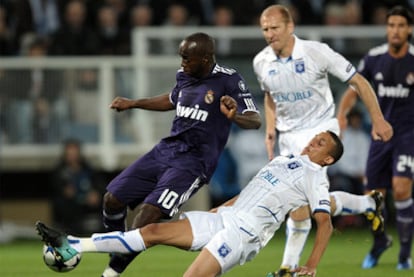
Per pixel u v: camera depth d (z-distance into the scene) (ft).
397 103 132.57
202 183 106.93
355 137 201.98
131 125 208.54
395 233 192.95
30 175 211.41
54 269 97.25
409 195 132.87
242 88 106.11
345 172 202.08
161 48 210.18
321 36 211.61
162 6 223.92
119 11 219.41
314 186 100.27
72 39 212.84
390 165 135.13
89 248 97.40
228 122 107.24
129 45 215.72
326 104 117.70
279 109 118.93
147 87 208.33
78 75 207.51
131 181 106.93
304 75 116.06
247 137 204.03
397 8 130.72
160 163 106.52
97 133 207.92
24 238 204.23
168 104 110.93
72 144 195.72
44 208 213.25
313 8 225.56
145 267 140.05
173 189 104.83
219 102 105.91
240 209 100.22
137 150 207.51
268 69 117.70
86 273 132.16
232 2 222.89
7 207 212.64
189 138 106.22
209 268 96.43
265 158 204.23
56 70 207.10
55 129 207.51
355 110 201.98
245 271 132.67
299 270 96.99
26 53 215.51
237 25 220.23
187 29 211.20
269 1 223.71
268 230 100.78
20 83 206.39
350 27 215.92
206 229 99.40
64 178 194.90
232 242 97.40
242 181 204.44
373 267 136.26
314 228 204.85
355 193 202.28
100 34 214.69
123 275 128.77
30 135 207.10
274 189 100.78
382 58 132.46
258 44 209.87
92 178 196.65
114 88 207.72
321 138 103.65
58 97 207.31
